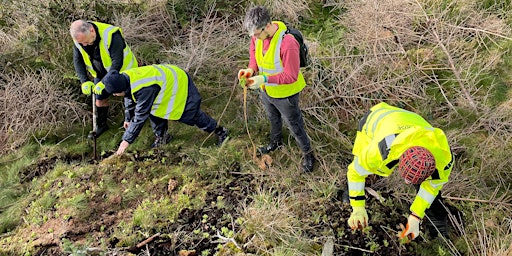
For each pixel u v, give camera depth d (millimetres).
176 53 5535
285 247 3492
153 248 3607
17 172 4449
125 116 4586
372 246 3561
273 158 4457
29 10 5348
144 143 4688
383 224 3721
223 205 3941
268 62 3393
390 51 5363
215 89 5246
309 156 4227
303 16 6090
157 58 5520
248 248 3529
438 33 5516
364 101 4898
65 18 5301
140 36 5562
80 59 4375
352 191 3027
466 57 5285
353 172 2963
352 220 3084
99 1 5590
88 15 5383
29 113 4855
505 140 4406
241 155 4441
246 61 5406
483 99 4852
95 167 4406
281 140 4484
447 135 4484
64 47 5203
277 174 4219
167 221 3828
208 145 4664
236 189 4109
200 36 5508
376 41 5355
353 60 5328
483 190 3984
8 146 4734
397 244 3578
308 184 4078
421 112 4789
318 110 4895
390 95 4941
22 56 5250
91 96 5086
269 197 3916
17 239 3805
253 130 4777
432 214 3570
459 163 4266
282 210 3756
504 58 5246
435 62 5238
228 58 5438
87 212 3961
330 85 5062
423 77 5047
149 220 3795
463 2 5777
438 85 4957
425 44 5508
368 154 2791
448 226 3701
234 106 5070
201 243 3631
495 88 4973
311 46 5457
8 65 5180
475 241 3590
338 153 4461
